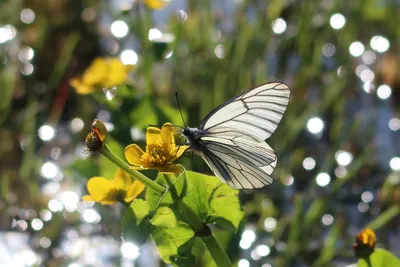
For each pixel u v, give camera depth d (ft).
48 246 2.49
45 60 3.17
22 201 2.64
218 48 2.94
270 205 2.54
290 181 2.61
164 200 1.91
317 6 3.24
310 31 2.98
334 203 2.59
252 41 2.87
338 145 2.66
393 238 2.56
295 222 2.39
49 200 2.62
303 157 2.72
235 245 2.07
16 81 3.08
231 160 2.02
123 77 2.37
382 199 2.61
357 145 2.79
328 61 3.16
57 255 2.48
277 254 2.40
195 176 1.92
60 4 3.32
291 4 3.24
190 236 1.94
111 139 2.32
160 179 1.95
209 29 3.01
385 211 2.60
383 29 3.29
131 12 2.56
